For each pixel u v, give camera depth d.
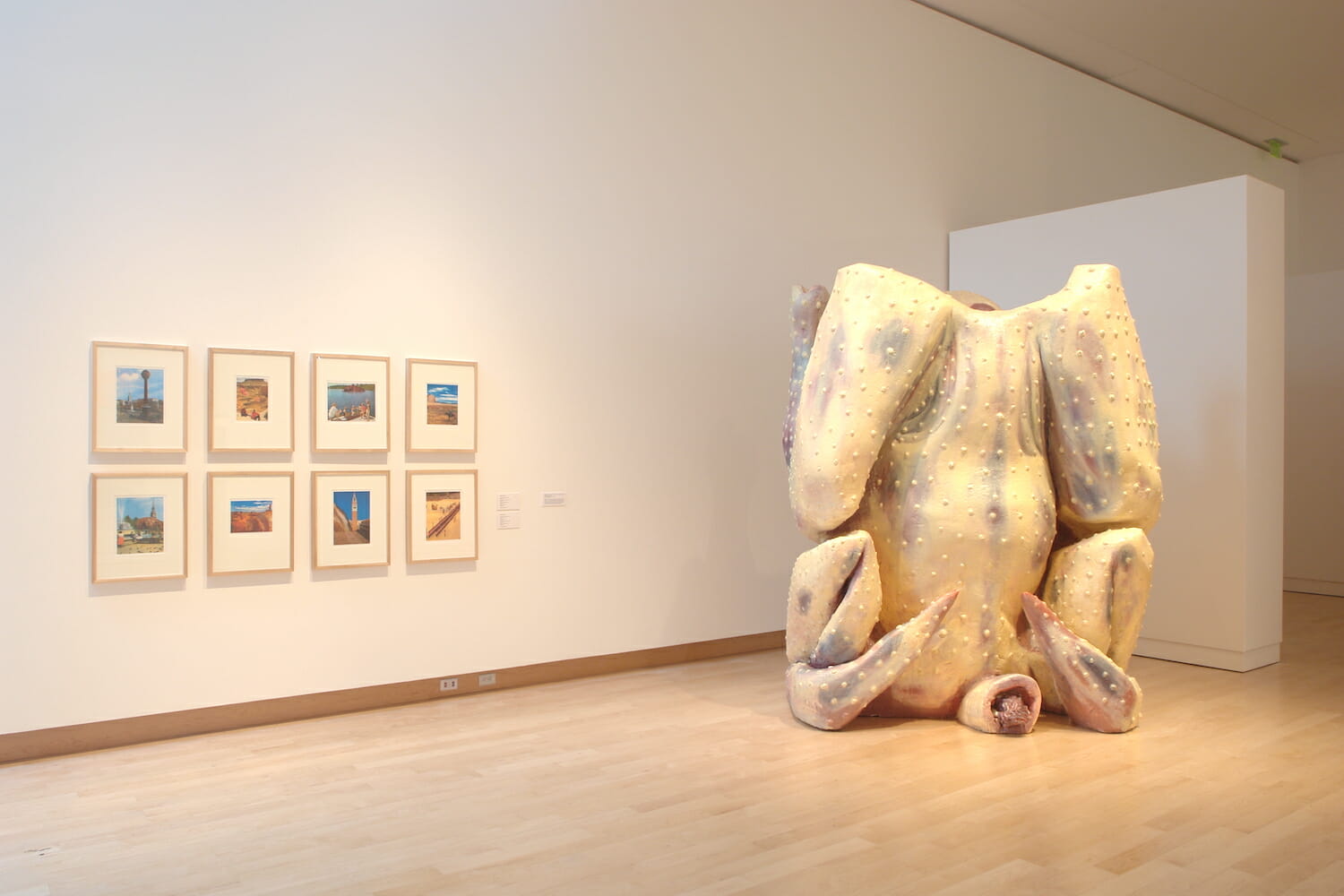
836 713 4.36
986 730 4.38
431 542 5.16
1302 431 9.27
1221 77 9.09
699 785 3.70
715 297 6.33
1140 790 3.62
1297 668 5.91
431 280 5.21
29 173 4.20
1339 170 11.42
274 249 4.77
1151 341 6.20
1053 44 8.36
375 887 2.81
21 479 4.16
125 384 4.38
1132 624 4.48
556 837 3.19
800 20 6.82
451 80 5.30
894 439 4.53
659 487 6.04
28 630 4.16
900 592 4.48
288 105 4.81
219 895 2.78
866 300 4.41
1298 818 3.34
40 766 4.05
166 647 4.46
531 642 5.51
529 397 5.54
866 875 2.86
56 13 4.25
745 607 6.44
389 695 5.03
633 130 5.98
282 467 4.77
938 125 7.68
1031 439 4.48
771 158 6.64
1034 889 2.78
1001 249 7.20
